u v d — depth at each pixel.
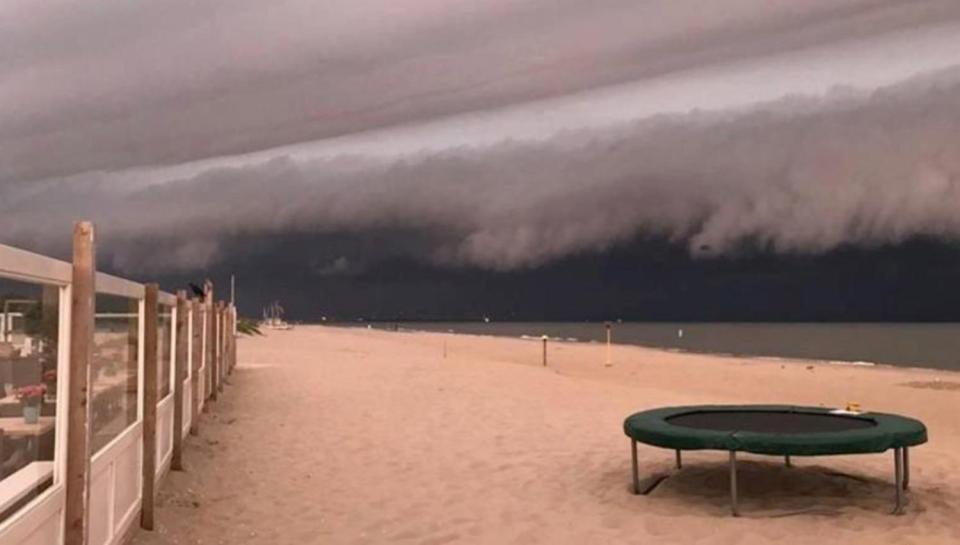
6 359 3.80
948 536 6.60
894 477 8.67
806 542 6.47
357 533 6.91
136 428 6.46
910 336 111.25
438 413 13.66
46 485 4.34
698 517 7.19
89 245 4.61
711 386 23.62
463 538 6.76
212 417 12.66
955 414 18.14
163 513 7.21
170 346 8.66
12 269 3.54
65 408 4.51
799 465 9.32
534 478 8.94
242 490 8.30
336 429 11.98
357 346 41.22
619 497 8.02
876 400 20.64
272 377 19.09
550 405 14.94
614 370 28.81
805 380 26.03
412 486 8.59
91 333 4.65
